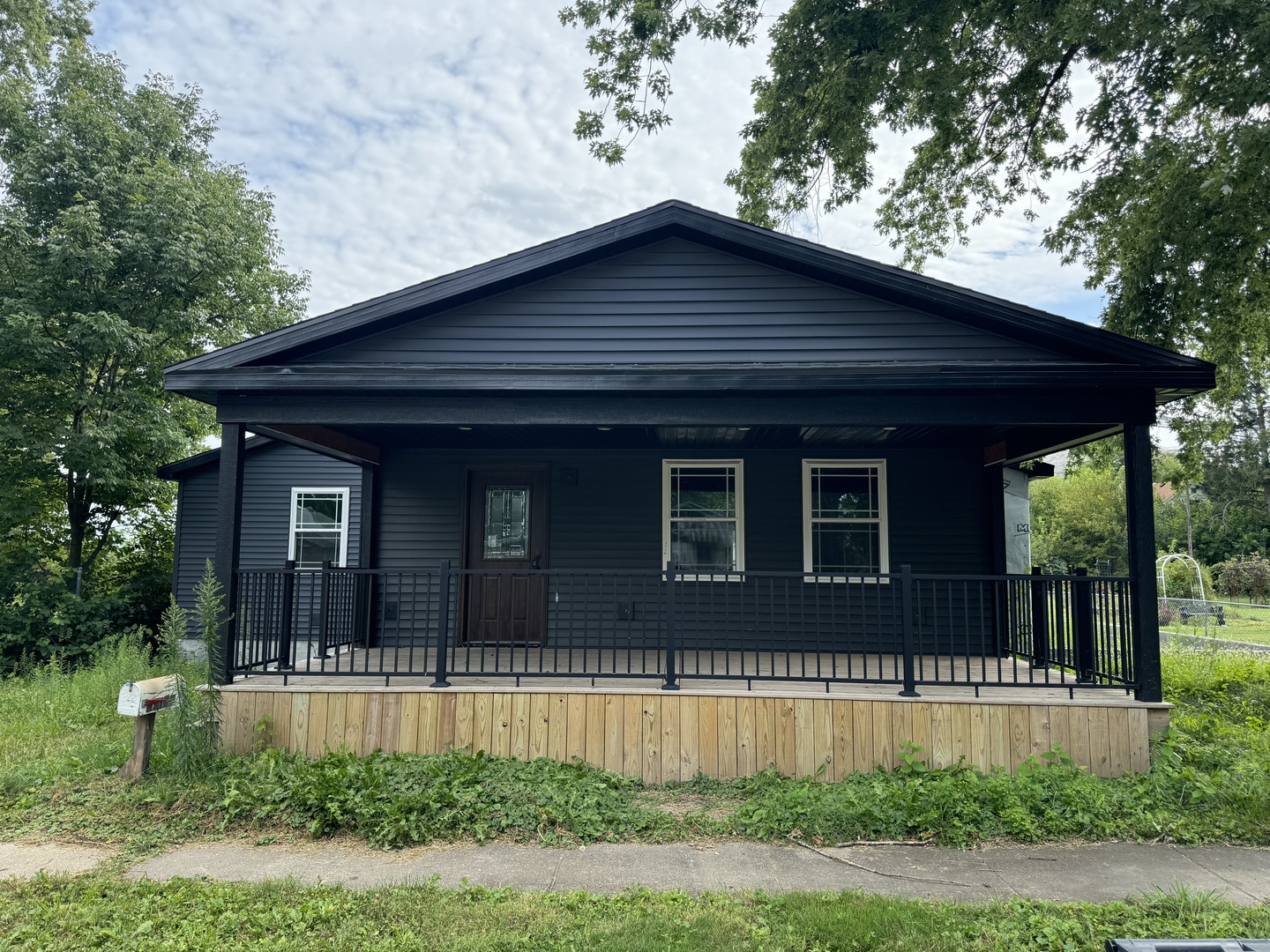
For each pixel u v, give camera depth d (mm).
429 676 6957
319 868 4574
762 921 3814
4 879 4410
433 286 6969
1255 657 11453
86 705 9000
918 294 6734
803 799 5434
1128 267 10609
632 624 8891
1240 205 9000
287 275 20859
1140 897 4094
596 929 3715
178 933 3699
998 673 6277
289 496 13383
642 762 6145
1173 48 8336
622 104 10398
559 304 7246
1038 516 45969
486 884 4336
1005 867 4598
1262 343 11641
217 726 6172
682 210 7020
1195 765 6023
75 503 16547
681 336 7164
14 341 13938
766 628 8805
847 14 8914
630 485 9102
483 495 9297
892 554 8789
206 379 6496
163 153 17609
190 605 13484
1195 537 39156
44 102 16422
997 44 11281
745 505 8977
